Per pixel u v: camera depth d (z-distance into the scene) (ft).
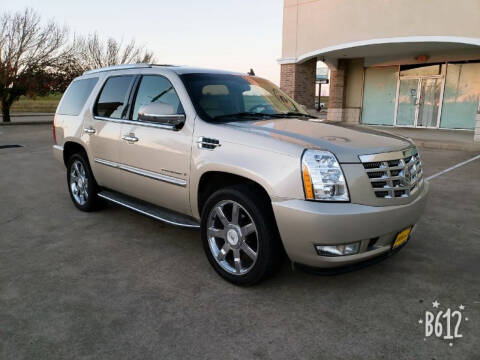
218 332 8.47
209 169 10.59
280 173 9.12
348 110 56.59
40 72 74.33
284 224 9.07
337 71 55.36
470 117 47.96
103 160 14.82
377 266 11.69
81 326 8.64
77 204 17.17
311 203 8.79
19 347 7.92
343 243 8.89
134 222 15.67
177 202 12.14
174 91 12.30
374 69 53.83
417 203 10.17
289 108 13.97
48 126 64.08
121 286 10.46
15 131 55.31
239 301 9.73
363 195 9.03
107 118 14.60
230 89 12.98
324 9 43.37
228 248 10.57
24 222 15.69
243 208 9.95
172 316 9.06
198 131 11.10
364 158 9.16
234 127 10.59
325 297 9.95
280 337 8.32
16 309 9.30
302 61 46.26
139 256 12.42
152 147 12.45
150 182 12.85
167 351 7.85
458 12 35.91
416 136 41.83
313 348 7.97
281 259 9.95
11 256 12.37
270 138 9.68
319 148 9.09
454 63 47.78
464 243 13.48
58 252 12.70
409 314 9.20
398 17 38.78
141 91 13.55
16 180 23.66
